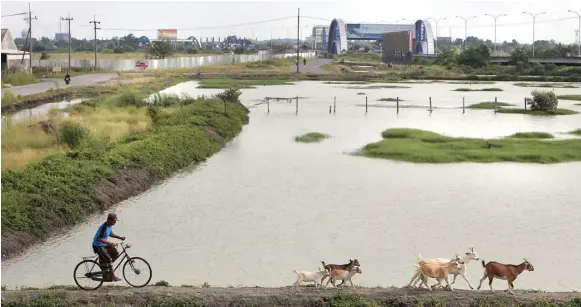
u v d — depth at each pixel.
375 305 15.62
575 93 95.31
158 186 32.81
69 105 61.25
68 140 37.34
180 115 53.69
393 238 23.78
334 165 38.56
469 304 15.76
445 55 180.38
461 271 16.53
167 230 24.80
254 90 100.94
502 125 58.50
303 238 23.77
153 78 109.50
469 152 41.97
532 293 16.70
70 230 24.75
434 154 41.12
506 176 35.22
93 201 27.77
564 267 20.67
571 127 56.78
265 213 27.36
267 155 42.53
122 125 45.91
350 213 27.38
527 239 23.70
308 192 31.34
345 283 17.39
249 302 15.94
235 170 37.16
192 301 15.93
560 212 27.53
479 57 163.75
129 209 28.06
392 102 81.62
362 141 48.59
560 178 34.72
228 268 20.55
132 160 34.50
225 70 145.88
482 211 27.72
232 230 24.81
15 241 22.28
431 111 71.31
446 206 28.61
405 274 19.91
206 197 30.33
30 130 39.91
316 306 15.87
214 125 51.41
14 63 102.19
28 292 16.45
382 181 33.91
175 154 38.44
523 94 94.56
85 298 15.95
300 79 127.25
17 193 25.39
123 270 17.50
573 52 175.12
